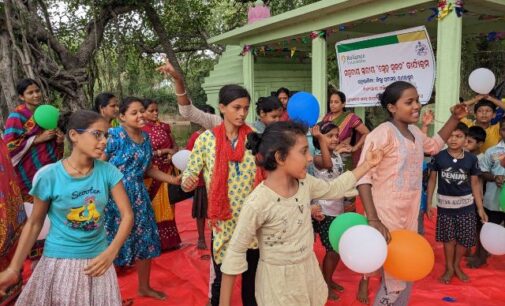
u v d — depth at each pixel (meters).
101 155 2.23
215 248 2.72
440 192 3.69
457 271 3.68
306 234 2.13
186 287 3.75
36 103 4.34
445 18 5.23
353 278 3.80
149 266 3.52
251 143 2.22
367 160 2.30
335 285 3.52
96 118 2.22
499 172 3.92
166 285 3.82
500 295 3.36
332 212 3.28
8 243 2.28
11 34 7.84
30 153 4.24
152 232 3.41
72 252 2.25
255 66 9.34
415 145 2.46
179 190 4.36
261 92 9.49
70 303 2.22
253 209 2.02
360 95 6.87
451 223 3.61
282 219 2.05
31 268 4.08
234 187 2.65
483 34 8.46
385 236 2.18
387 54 6.27
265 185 2.09
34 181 2.19
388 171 2.42
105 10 10.70
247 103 2.64
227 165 2.63
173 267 4.21
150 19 11.82
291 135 1.98
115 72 12.12
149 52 13.32
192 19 13.31
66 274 2.23
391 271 2.17
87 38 10.23
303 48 9.46
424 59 5.78
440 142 2.82
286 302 2.08
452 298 3.31
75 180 2.23
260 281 2.14
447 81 5.31
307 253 2.13
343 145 3.68
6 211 2.25
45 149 4.34
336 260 3.34
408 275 2.12
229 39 9.16
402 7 5.69
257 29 8.11
